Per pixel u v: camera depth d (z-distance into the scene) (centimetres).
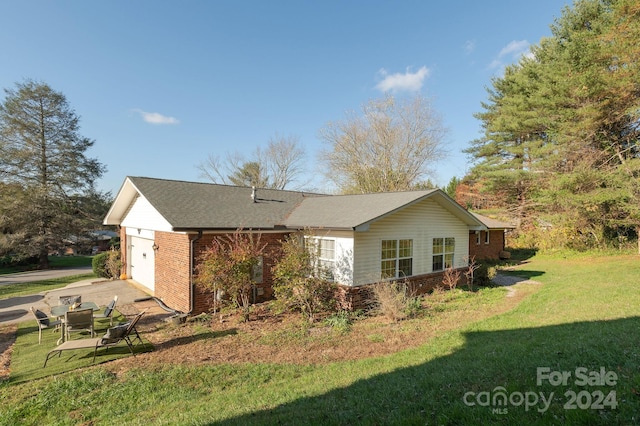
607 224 2152
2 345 834
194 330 907
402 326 904
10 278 2373
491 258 2223
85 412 501
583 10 1955
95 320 1042
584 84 1681
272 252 1234
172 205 1203
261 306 1141
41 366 686
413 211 1288
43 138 3136
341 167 3294
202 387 573
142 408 506
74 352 766
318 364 664
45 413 503
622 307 813
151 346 788
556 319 787
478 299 1202
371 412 381
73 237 3309
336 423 364
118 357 725
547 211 2500
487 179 2892
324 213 1293
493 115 2953
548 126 2241
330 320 955
